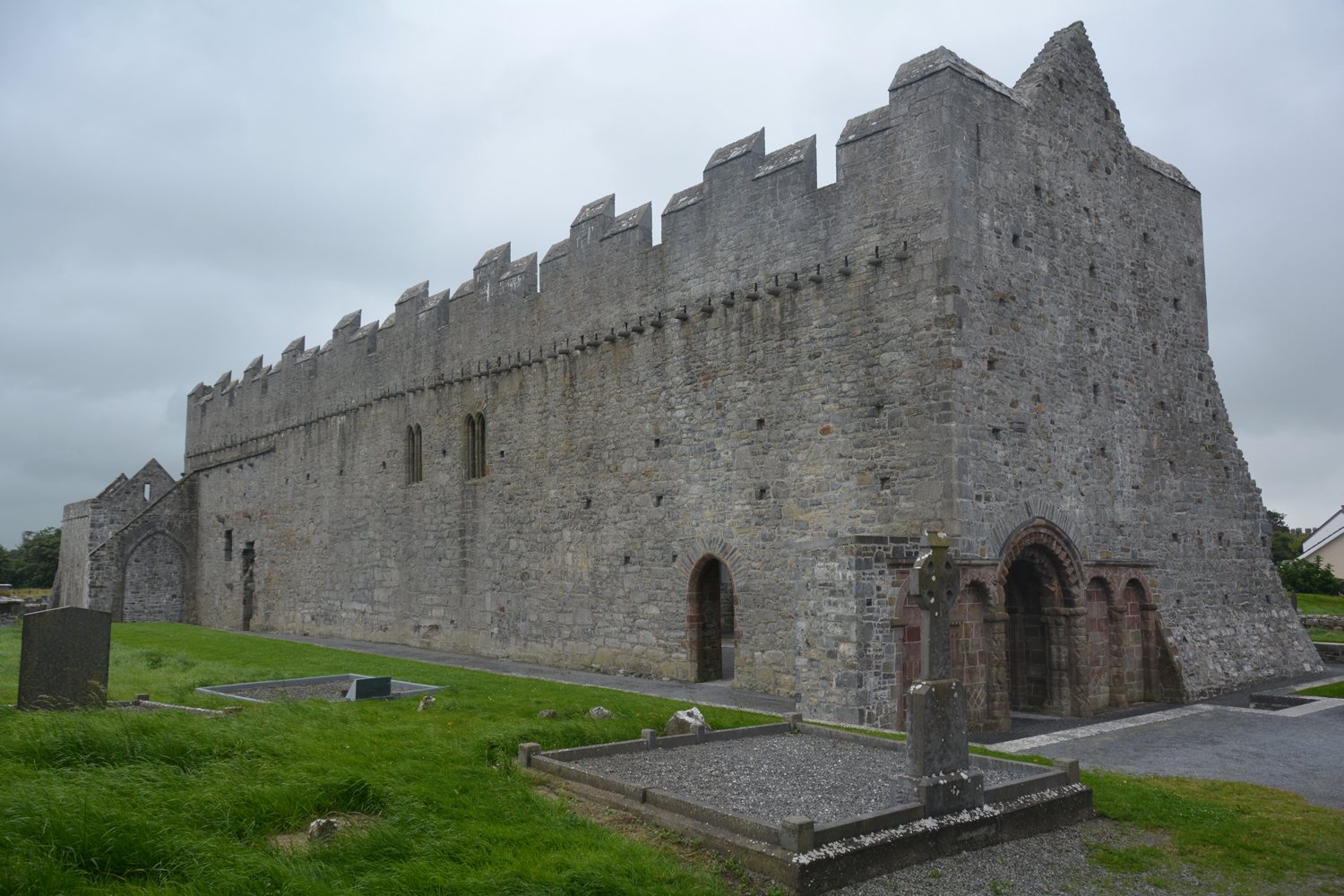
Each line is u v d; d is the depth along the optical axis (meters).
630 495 22.12
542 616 24.33
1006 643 18.36
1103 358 19.75
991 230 17.19
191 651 24.98
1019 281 17.70
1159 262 22.12
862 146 17.81
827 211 18.31
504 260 27.38
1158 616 19.72
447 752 10.11
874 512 16.80
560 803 8.59
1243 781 11.55
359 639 31.84
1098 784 10.52
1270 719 16.66
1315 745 14.10
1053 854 8.26
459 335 28.39
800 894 6.80
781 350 18.91
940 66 16.77
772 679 18.27
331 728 11.03
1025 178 18.28
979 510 16.00
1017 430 17.09
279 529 37.50
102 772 8.16
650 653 21.16
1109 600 18.89
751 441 19.31
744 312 19.77
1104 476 19.20
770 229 19.39
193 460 45.88
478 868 6.73
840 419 17.62
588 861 6.79
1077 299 19.25
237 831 7.39
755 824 7.52
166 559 44.12
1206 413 22.86
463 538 27.47
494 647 25.86
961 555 15.47
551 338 24.91
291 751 9.44
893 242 17.08
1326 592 43.03
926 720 8.30
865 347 17.33
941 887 7.28
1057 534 17.58
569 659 23.34
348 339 33.97
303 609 35.38
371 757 9.51
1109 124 21.12
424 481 29.42
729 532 19.55
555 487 24.36
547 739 11.42
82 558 50.53
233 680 17.28
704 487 20.27
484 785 8.90
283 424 37.75
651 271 22.12
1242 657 21.64
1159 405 21.33
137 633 32.34
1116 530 19.33
